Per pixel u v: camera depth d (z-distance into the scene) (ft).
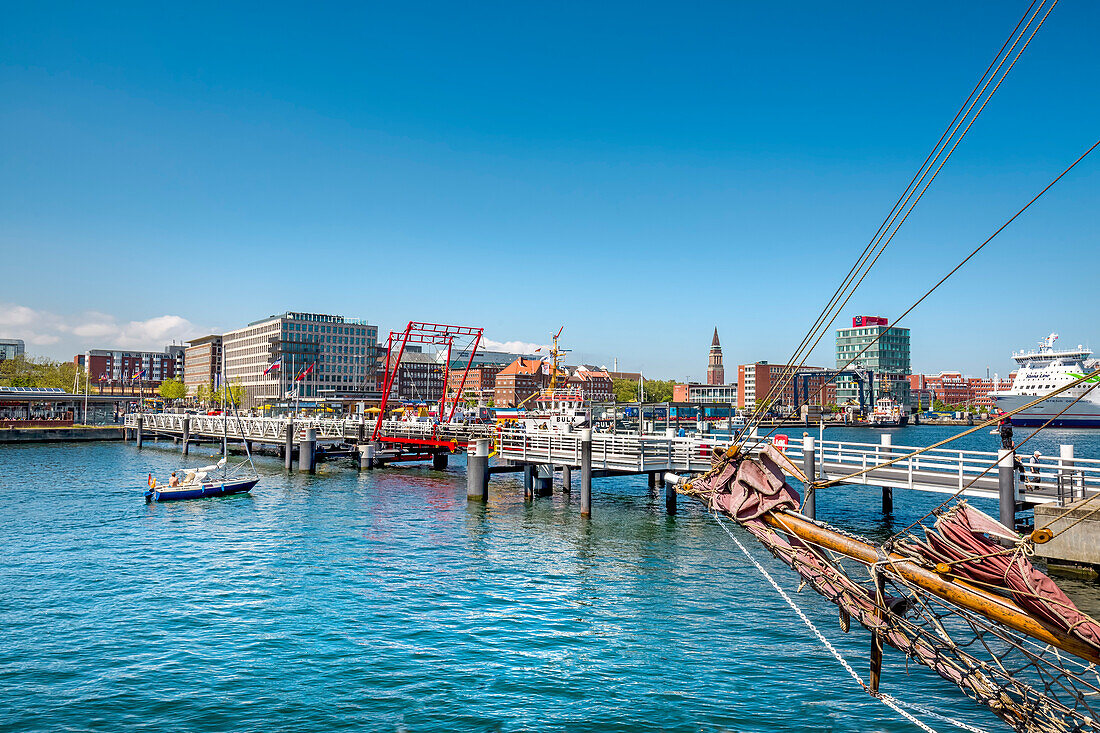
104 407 542.57
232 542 112.57
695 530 121.60
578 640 67.77
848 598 36.42
